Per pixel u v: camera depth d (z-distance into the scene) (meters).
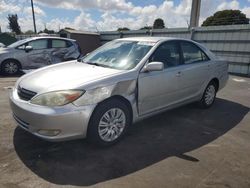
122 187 2.56
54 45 9.69
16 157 3.06
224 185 2.65
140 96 3.66
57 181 2.62
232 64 11.75
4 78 8.45
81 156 3.15
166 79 4.02
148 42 4.19
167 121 4.54
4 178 2.64
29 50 9.23
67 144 3.43
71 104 2.96
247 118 4.87
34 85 3.22
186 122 4.52
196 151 3.41
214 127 4.34
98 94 3.14
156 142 3.64
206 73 4.97
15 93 3.42
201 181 2.71
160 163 3.05
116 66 3.83
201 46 5.07
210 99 5.37
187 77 4.46
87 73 3.45
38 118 2.92
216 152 3.40
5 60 8.96
